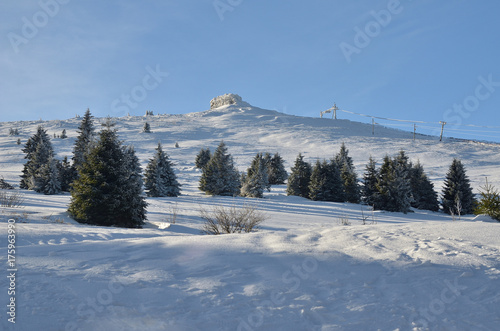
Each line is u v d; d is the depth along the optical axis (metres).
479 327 3.54
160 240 7.17
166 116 189.38
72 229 11.38
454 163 43.44
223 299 4.14
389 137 132.25
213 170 48.19
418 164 48.03
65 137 111.88
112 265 5.39
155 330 3.41
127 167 20.11
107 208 18.59
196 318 3.68
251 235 7.53
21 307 3.78
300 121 168.25
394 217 32.72
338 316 3.78
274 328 3.50
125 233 11.60
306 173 52.78
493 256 5.77
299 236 7.45
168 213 24.70
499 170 71.75
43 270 5.04
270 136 127.19
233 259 5.74
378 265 5.42
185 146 106.94
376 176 42.62
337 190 48.16
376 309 3.93
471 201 42.19
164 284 4.60
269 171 66.88
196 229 15.92
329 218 27.25
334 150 101.69
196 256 5.93
